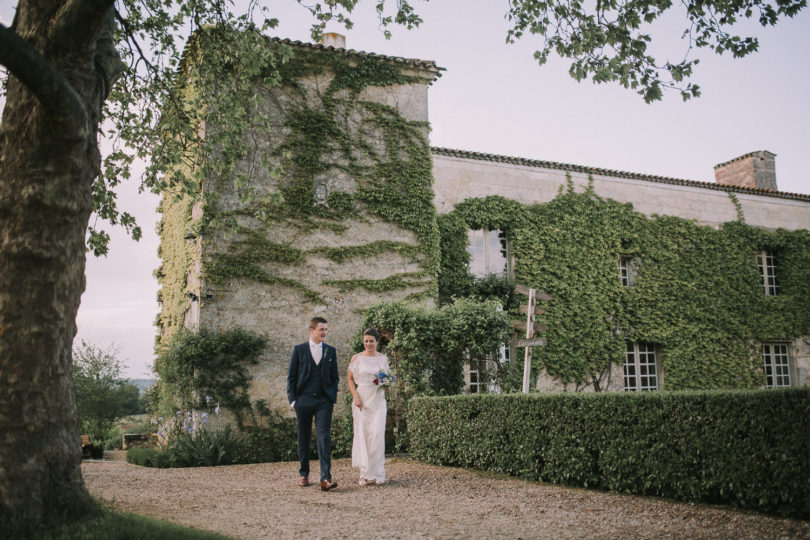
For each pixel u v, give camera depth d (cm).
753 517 492
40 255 470
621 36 805
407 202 1439
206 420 1173
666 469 585
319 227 1358
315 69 1405
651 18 791
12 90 493
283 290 1311
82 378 1966
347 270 1369
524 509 571
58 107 451
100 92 538
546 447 723
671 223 1912
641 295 1825
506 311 1612
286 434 1248
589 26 816
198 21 905
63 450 474
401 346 1191
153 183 974
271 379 1271
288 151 1355
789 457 485
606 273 1777
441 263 1563
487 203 1652
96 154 521
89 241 909
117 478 834
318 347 732
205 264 1256
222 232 1280
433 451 925
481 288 1593
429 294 1427
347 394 1310
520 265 1667
